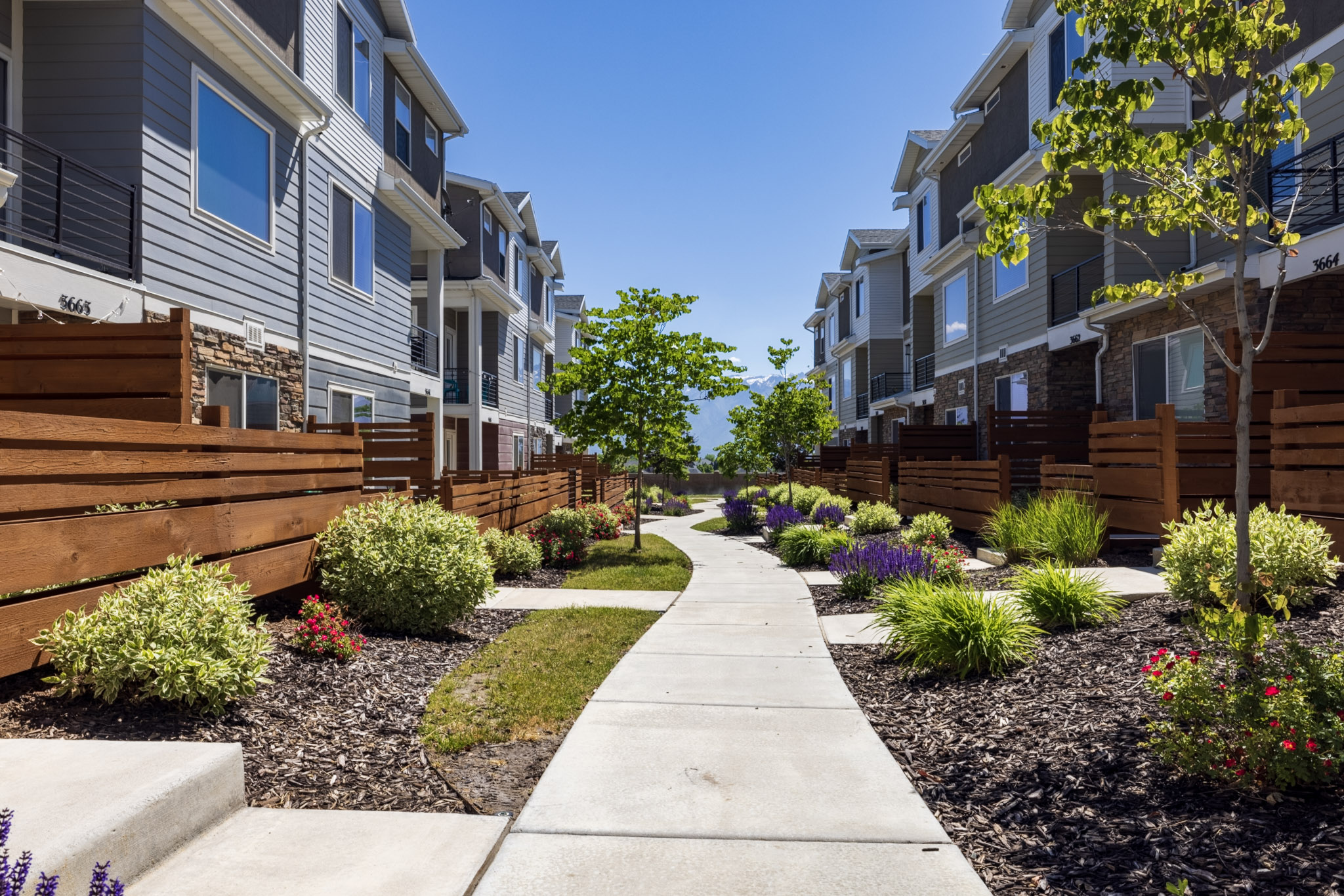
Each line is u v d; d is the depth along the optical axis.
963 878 2.91
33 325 6.09
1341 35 10.66
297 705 4.59
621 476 27.94
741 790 3.74
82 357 6.05
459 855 3.00
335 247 13.67
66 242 8.73
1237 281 5.03
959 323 22.12
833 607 8.84
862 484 19.86
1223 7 4.61
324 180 13.17
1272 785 3.34
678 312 15.20
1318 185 10.99
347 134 14.07
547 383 15.66
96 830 2.54
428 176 18.61
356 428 7.80
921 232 26.44
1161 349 13.70
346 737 4.29
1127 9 4.76
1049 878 2.90
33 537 4.06
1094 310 14.25
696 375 15.33
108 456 4.62
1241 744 3.39
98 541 4.47
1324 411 6.84
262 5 11.05
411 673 5.62
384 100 16.00
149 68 8.85
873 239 33.50
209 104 10.01
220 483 5.61
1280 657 3.78
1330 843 2.92
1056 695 4.75
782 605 8.95
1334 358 9.03
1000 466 12.02
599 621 7.88
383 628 6.82
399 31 16.19
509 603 9.05
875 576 9.09
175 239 9.30
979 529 12.69
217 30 9.65
